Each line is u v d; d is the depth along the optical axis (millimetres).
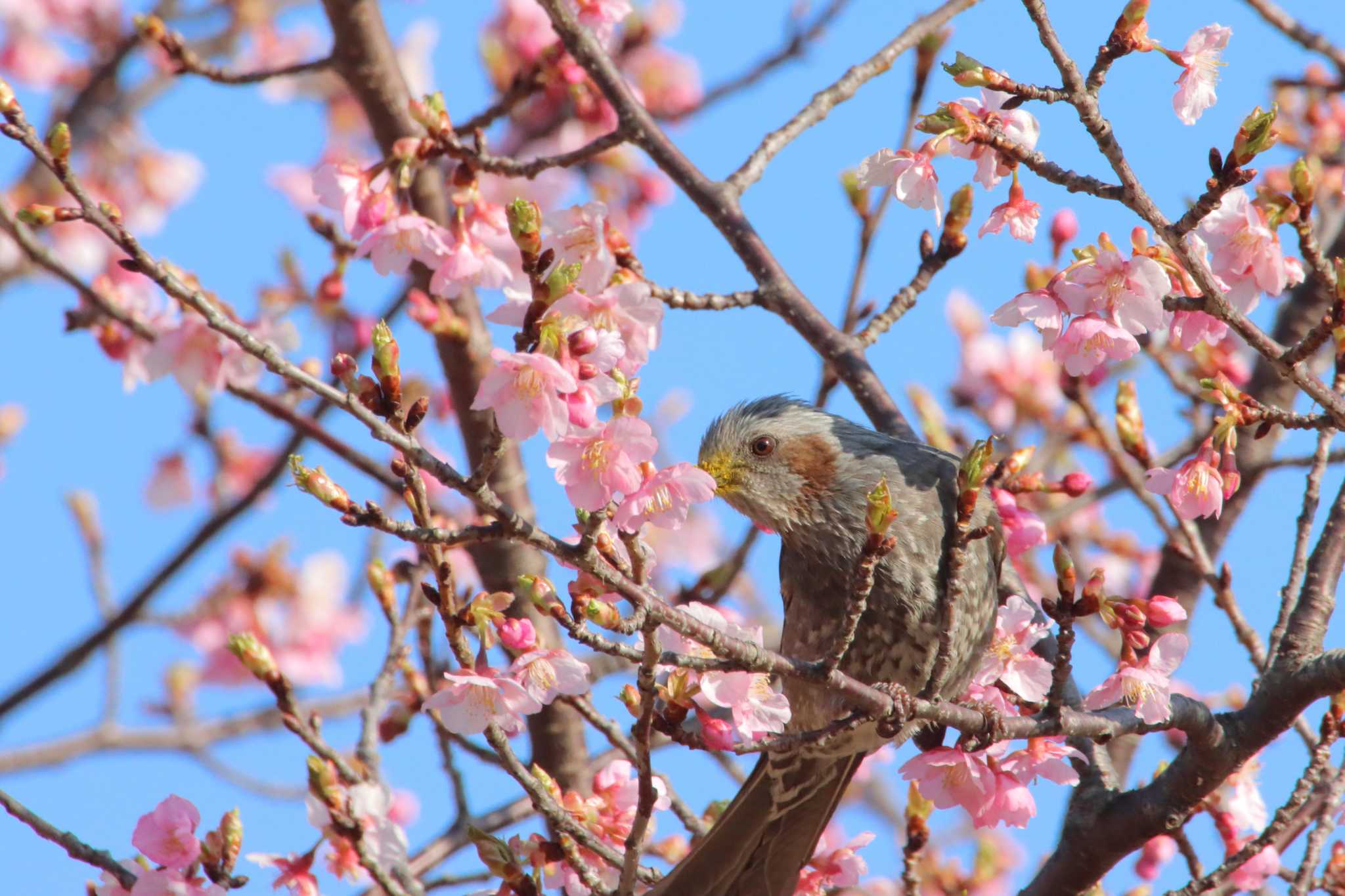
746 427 10508
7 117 6695
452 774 11000
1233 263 7859
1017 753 8180
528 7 15688
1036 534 10023
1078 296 7504
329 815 8141
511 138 15320
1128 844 9367
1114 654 13719
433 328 11477
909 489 10008
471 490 6227
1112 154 7250
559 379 6121
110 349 11367
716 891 9742
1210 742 8898
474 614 6898
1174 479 7867
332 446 10898
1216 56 7527
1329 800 9039
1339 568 9273
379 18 11812
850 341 11422
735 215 11484
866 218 12008
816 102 11781
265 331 10789
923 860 12312
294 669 14898
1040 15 7211
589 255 8070
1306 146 13883
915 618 9875
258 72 11445
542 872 8328
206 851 7980
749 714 7125
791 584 10633
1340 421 7617
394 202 8664
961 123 7410
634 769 9055
